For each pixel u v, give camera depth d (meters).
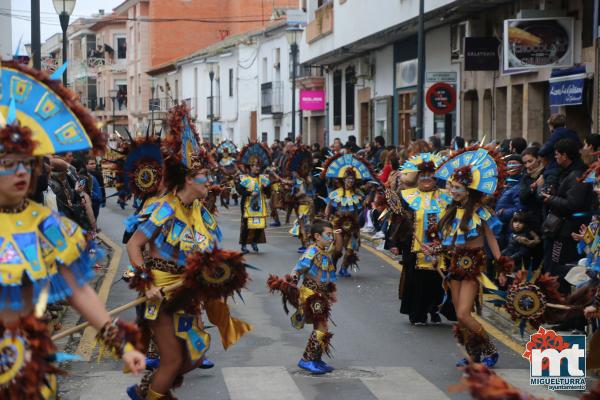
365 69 32.75
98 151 4.72
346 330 10.48
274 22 51.66
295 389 7.89
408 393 7.78
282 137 46.44
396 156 17.67
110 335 4.58
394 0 27.67
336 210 14.71
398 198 10.81
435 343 9.80
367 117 34.22
